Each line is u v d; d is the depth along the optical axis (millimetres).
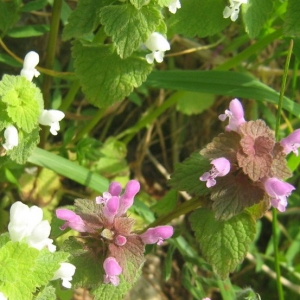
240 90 183
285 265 213
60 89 220
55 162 171
